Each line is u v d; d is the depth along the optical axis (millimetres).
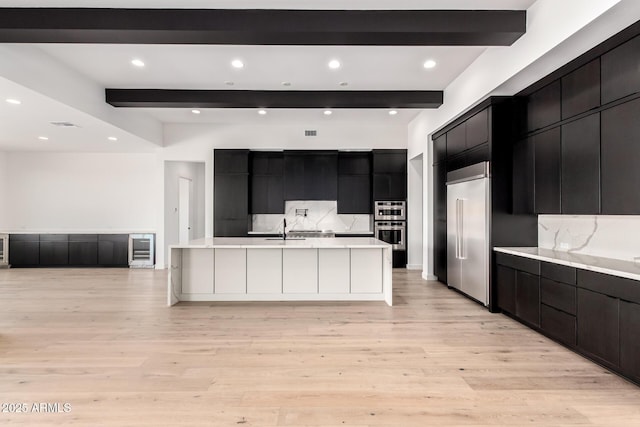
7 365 2771
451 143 5340
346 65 4293
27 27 3068
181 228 8133
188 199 8195
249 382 2506
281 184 7504
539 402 2254
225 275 4816
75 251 7418
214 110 6301
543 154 3646
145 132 6512
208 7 3088
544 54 2990
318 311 4324
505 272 4020
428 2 3033
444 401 2264
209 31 3121
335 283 4840
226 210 7188
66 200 7852
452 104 4895
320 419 2070
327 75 4598
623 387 2441
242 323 3854
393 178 7359
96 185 7883
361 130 7410
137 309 4402
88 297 4996
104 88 5039
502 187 4203
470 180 4652
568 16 2695
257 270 4828
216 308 4465
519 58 3336
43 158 7812
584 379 2559
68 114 4676
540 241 4203
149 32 3131
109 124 5273
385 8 3119
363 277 4855
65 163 7836
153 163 7883
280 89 5109
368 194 7570
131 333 3521
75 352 3035
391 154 7355
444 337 3418
